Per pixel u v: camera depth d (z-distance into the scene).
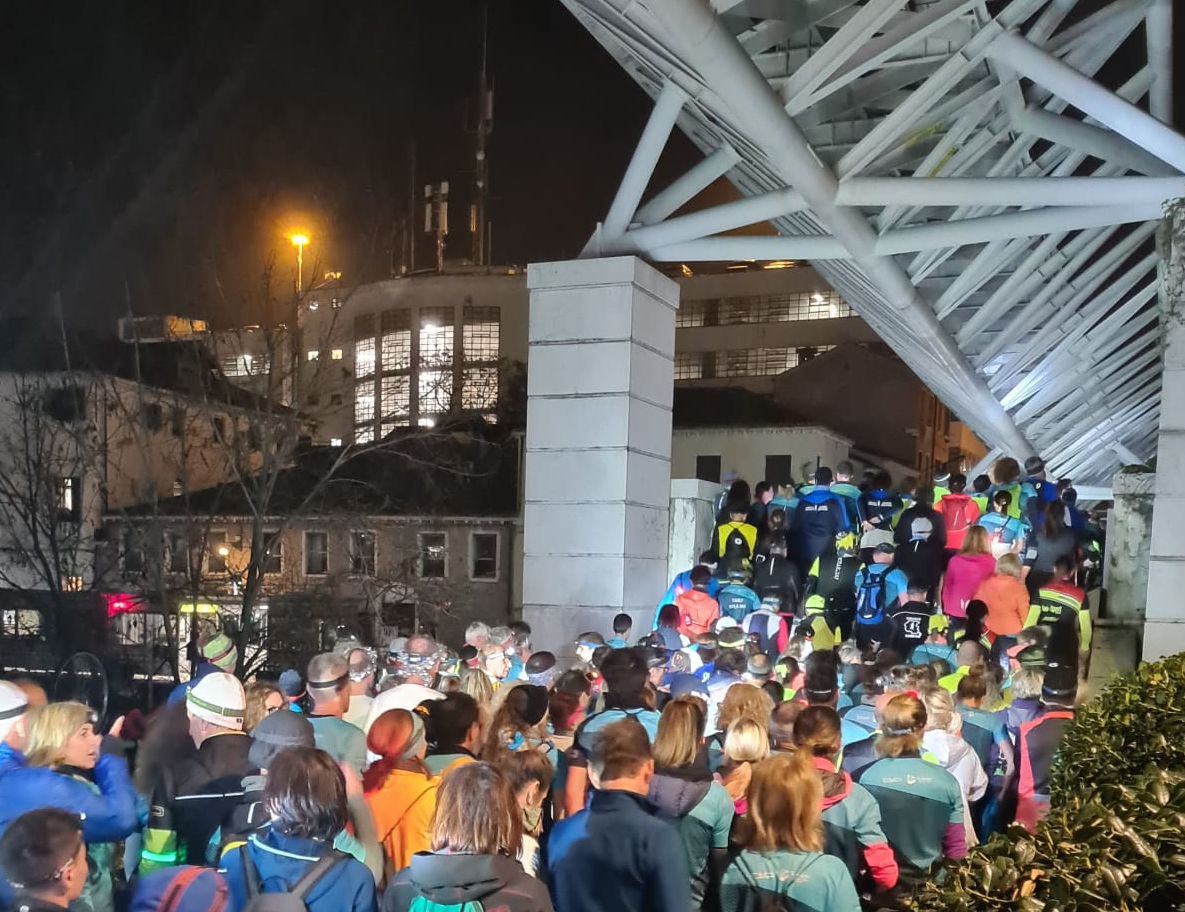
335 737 4.41
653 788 3.63
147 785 4.66
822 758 3.92
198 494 27.97
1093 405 18.47
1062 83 7.25
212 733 4.16
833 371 44.44
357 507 24.47
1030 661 5.82
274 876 2.96
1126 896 1.95
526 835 3.67
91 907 3.46
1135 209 7.75
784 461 37.88
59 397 22.92
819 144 9.30
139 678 19.89
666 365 9.25
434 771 3.97
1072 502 9.72
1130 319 14.08
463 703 4.21
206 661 5.37
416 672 5.78
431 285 45.34
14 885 2.68
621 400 8.55
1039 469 9.68
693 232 8.70
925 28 6.69
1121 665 8.12
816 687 4.97
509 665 6.80
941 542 8.78
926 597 8.34
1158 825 2.18
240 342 20.95
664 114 8.11
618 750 3.32
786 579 8.88
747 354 49.84
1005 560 7.89
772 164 7.55
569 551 8.71
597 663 6.17
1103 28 9.09
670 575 10.98
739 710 4.43
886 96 9.04
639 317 8.67
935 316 11.92
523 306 45.16
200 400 22.34
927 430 45.78
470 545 30.05
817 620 8.57
